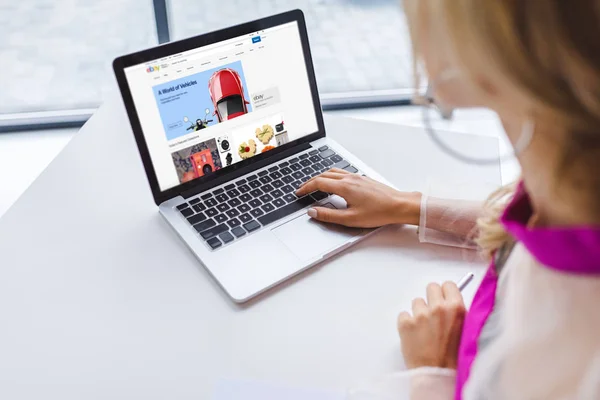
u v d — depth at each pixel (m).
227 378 0.57
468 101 0.34
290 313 0.64
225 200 0.78
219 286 0.67
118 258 0.71
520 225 0.40
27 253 0.71
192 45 0.76
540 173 0.35
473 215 0.72
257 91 0.83
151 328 0.62
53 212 0.78
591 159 0.32
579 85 0.28
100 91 1.60
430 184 0.81
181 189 0.78
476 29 0.28
